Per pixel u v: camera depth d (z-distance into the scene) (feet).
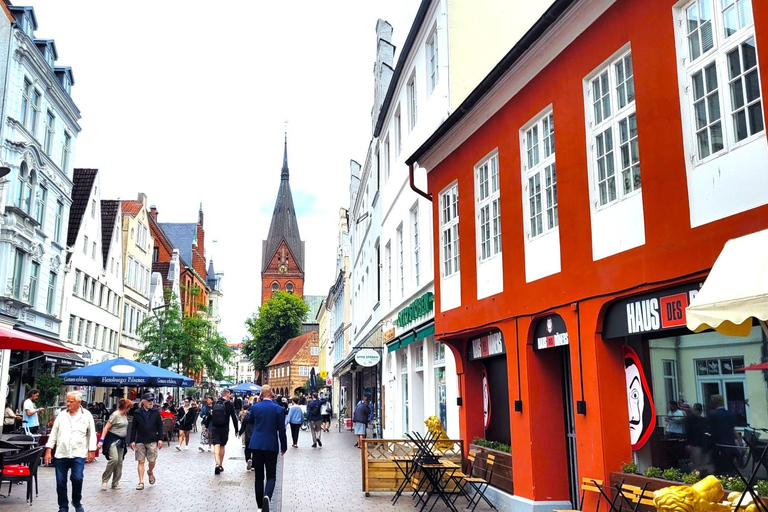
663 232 23.03
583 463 27.14
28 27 92.17
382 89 84.64
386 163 76.79
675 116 22.76
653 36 24.06
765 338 21.06
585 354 27.53
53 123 99.14
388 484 42.83
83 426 34.30
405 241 61.98
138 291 170.71
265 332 361.10
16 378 91.25
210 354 161.07
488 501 36.37
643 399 25.36
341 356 163.53
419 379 61.21
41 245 95.96
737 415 21.88
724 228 20.38
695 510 17.89
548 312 30.91
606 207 26.76
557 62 30.94
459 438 44.04
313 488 46.32
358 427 85.71
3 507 37.42
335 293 175.32
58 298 105.91
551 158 31.96
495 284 37.35
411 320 57.41
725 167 20.59
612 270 25.93
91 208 127.03
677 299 22.68
